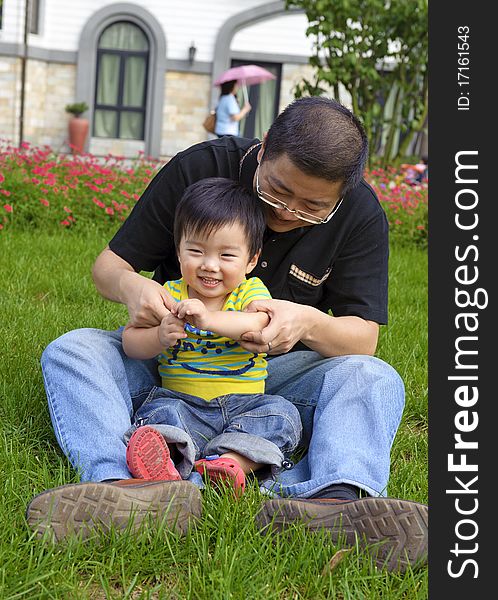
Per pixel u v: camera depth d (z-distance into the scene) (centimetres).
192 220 251
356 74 1235
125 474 228
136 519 206
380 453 238
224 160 276
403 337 457
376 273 278
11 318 433
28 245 665
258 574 197
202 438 258
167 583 199
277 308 250
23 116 1742
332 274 280
